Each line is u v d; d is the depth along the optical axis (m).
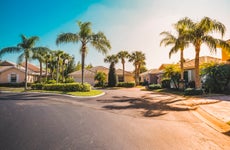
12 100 13.18
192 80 24.56
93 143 4.57
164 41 22.25
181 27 20.92
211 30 15.36
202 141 4.87
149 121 7.00
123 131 5.63
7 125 6.19
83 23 20.27
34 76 40.38
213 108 9.70
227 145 4.61
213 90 17.97
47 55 34.31
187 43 16.81
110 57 45.12
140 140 4.85
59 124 6.38
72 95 16.38
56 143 4.53
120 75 48.91
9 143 4.49
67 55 39.69
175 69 24.02
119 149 4.22
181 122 6.92
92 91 20.19
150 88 27.09
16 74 33.28
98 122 6.72
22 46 24.23
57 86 21.12
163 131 5.71
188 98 14.62
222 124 6.62
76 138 4.91
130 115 8.07
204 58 27.88
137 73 46.34
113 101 12.77
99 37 20.33
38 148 4.20
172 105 10.91
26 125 6.20
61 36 19.47
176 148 4.37
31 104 11.25
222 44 15.53
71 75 42.62
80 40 20.25
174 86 25.22
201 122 6.93
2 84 30.81
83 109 9.52
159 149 4.29
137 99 13.98
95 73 41.50
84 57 20.56
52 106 10.48
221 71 17.08
